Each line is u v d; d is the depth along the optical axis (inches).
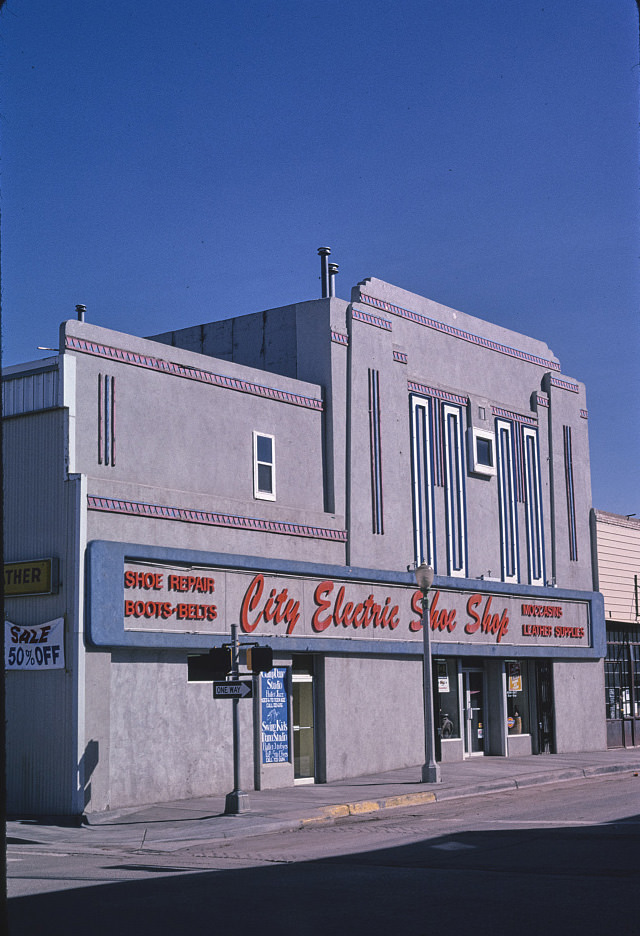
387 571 1045.8
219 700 869.8
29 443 801.6
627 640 1445.6
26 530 793.6
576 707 1318.9
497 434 1243.2
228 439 917.8
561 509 1333.7
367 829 678.5
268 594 916.6
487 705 1213.1
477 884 458.6
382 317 1087.6
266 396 959.0
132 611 793.6
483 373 1243.2
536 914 389.4
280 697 924.0
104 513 791.7
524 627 1239.5
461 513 1169.4
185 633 832.3
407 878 478.0
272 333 1064.2
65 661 759.7
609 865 506.0
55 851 624.4
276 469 960.9
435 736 1106.1
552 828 650.8
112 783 773.3
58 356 790.5
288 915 393.1
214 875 501.4
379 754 1021.8
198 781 842.2
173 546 842.2
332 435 1015.0
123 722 789.2
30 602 786.2
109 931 365.1
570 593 1316.4
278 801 803.4
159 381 861.2
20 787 770.2
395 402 1090.7
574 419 1382.9
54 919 390.0
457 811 767.1
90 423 802.8
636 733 1428.4
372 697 1023.6
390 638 1046.4
